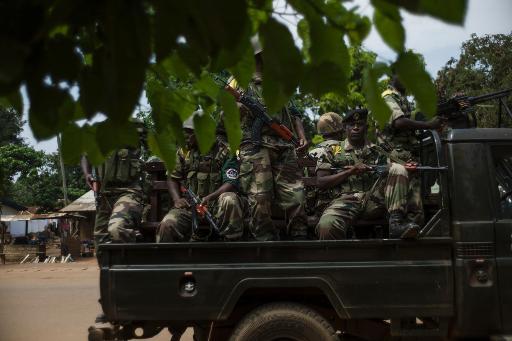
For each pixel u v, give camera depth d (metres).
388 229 4.68
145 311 3.93
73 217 27.25
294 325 3.96
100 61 1.23
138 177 4.76
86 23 1.20
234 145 1.81
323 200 4.75
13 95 1.26
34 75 1.20
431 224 4.11
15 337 6.99
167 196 5.04
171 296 3.94
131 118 1.25
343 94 1.31
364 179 4.67
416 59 1.34
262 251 4.01
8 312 8.91
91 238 28.39
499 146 4.20
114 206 4.55
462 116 4.70
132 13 1.13
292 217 4.47
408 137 4.72
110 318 3.92
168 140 1.78
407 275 4.01
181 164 4.64
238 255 4.01
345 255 4.03
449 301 4.02
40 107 1.23
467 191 4.12
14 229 50.31
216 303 3.96
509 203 4.23
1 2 1.13
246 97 4.29
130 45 1.14
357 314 3.98
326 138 5.20
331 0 1.27
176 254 3.99
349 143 4.75
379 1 1.21
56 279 14.25
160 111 1.68
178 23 1.13
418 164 4.52
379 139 4.70
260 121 4.36
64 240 24.98
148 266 3.96
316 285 3.98
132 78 1.15
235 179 4.51
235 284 3.97
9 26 1.12
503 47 11.34
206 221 4.58
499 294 4.04
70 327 7.61
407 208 4.34
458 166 4.16
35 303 9.91
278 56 1.24
